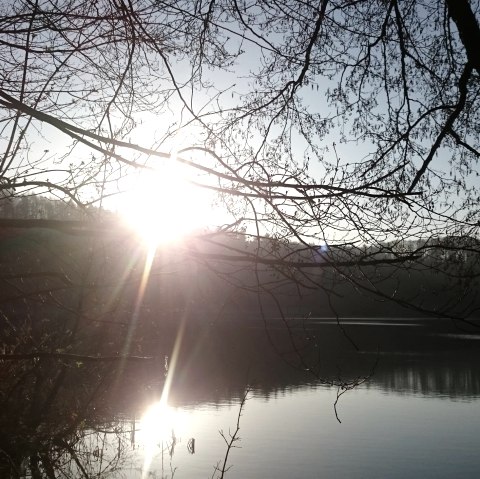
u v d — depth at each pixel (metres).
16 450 9.75
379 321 80.31
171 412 23.39
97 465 13.09
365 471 17.48
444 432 22.47
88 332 10.20
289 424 23.14
